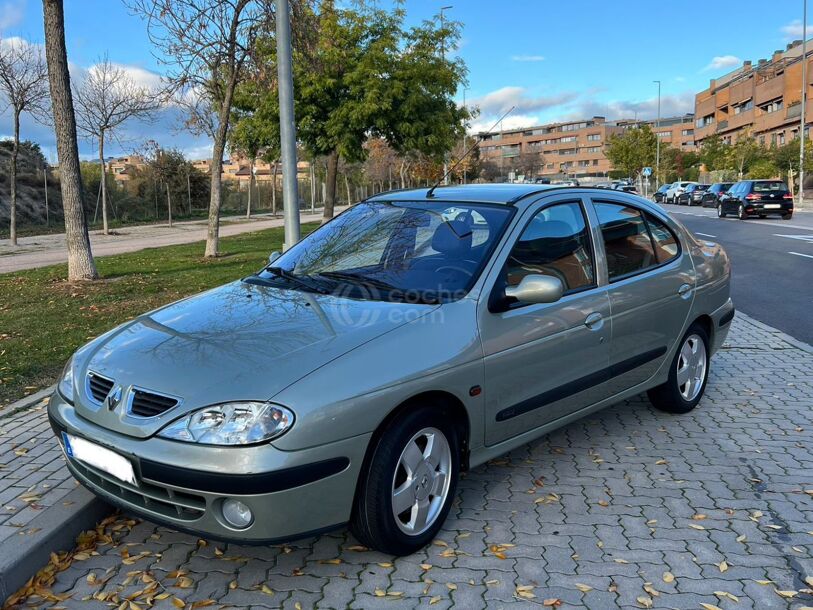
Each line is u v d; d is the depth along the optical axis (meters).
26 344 6.75
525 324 3.54
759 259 14.29
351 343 2.99
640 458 4.24
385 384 2.90
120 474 2.84
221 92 16.22
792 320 8.42
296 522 2.72
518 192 4.09
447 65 20.28
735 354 6.71
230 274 12.38
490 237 3.71
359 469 2.86
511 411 3.52
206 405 2.71
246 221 41.06
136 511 2.88
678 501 3.66
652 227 4.71
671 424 4.83
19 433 4.41
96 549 3.24
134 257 16.42
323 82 18.58
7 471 3.82
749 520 3.46
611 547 3.21
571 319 3.79
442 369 3.11
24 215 33.97
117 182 48.03
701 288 4.89
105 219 28.02
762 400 5.34
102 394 3.02
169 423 2.74
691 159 89.88
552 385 3.74
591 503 3.64
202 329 3.26
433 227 3.97
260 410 2.67
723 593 2.84
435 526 3.22
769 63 69.06
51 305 8.99
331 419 2.73
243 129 19.47
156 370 2.94
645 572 3.00
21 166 36.81
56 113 10.88
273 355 2.90
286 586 2.93
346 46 19.02
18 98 21.36
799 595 2.83
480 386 3.31
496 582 2.93
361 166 54.41
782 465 4.12
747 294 10.29
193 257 15.97
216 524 2.70
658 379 4.65
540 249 3.84
